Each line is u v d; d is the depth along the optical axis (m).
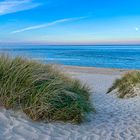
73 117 6.38
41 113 5.98
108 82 19.33
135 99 11.26
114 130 6.32
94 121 6.93
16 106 6.03
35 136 5.10
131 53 110.38
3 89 6.14
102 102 10.62
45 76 6.87
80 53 105.62
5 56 7.22
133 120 7.40
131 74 14.06
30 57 7.69
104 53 109.69
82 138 5.49
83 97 7.77
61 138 5.29
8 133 4.94
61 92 6.71
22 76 6.47
